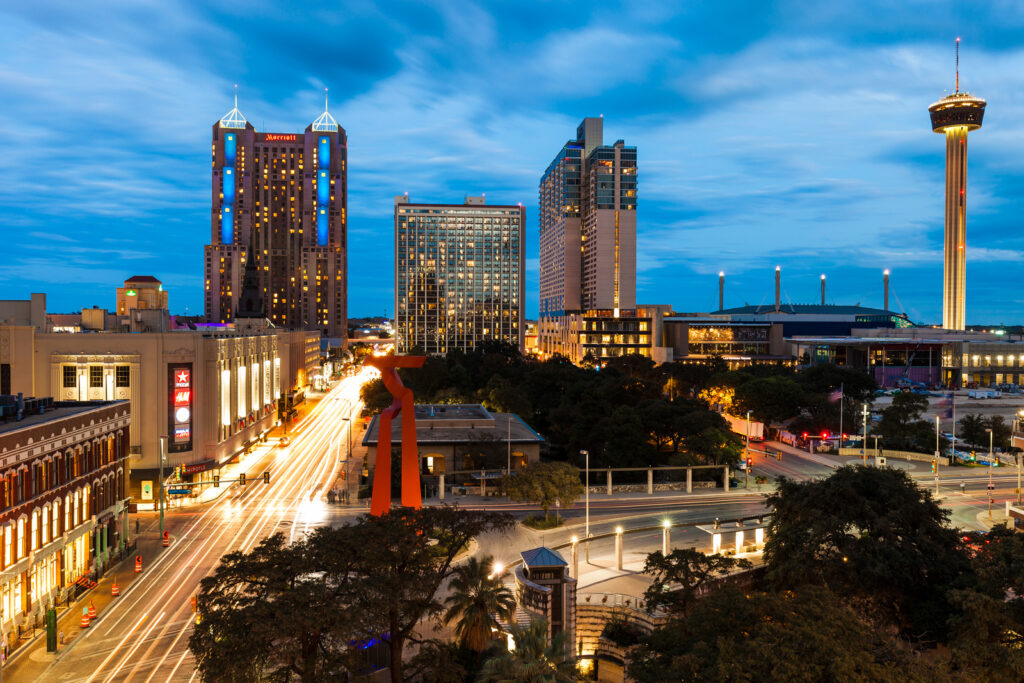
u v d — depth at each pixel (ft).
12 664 161.48
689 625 126.93
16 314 361.10
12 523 173.27
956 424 492.13
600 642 170.40
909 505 176.55
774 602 123.24
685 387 594.24
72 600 198.29
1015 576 135.23
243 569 125.29
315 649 126.93
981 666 126.62
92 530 216.33
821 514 178.50
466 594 154.30
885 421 420.36
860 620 119.85
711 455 338.13
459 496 318.86
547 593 156.87
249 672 113.91
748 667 105.60
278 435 493.77
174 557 237.66
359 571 134.92
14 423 188.65
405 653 164.45
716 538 222.07
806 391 495.00
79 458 210.38
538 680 112.27
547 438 442.50
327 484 349.61
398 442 348.18
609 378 477.36
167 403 324.80
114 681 153.07
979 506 295.89
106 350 320.70
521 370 612.29
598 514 287.89
